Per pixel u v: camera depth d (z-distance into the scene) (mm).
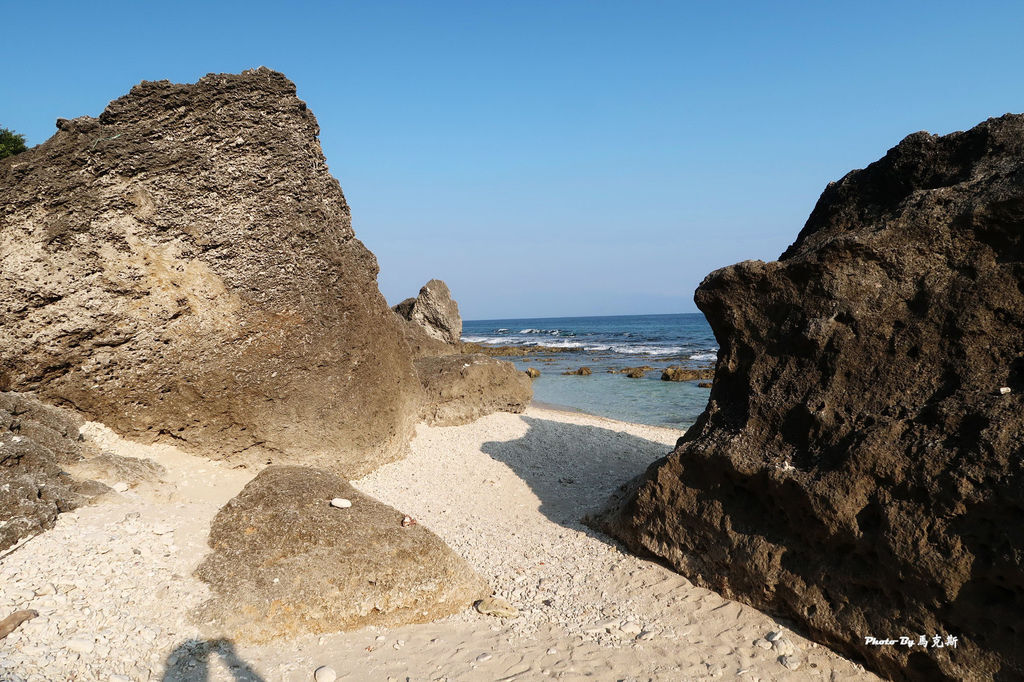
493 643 5223
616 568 6621
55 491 6043
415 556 5809
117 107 7648
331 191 9258
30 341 7500
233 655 4820
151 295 7895
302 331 8719
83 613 4844
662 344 57594
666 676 4758
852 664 4887
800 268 6117
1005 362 4895
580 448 12242
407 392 11273
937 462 4688
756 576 5617
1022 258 4910
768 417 6059
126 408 8031
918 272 5488
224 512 6332
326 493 6547
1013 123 5668
